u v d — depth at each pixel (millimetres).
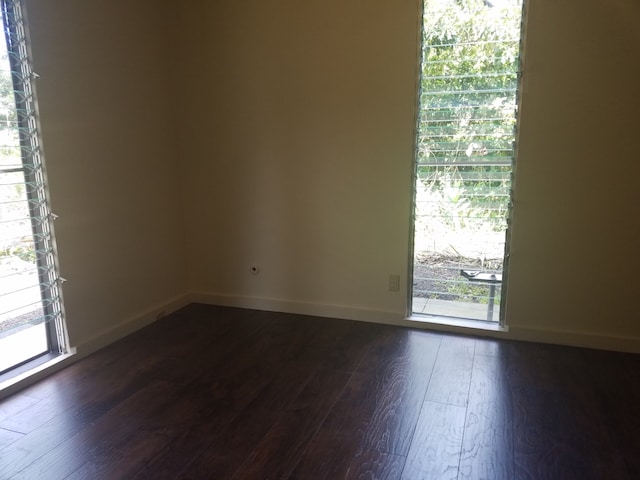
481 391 2455
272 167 3410
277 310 3598
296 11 3145
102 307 3004
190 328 3293
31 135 2529
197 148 3566
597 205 2801
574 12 2646
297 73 3221
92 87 2838
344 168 3236
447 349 2932
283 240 3490
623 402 2348
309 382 2559
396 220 3188
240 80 3361
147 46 3242
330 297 3455
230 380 2588
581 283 2902
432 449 2010
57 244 2676
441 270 3199
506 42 2807
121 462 1945
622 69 2639
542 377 2592
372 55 3035
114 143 3020
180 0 3373
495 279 3096
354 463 1929
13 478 1856
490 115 2902
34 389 2500
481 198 3012
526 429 2143
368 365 2738
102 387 2521
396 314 3303
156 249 3438
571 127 2758
